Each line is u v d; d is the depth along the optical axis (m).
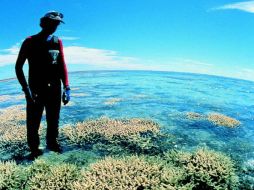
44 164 2.29
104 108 4.77
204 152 2.36
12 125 3.83
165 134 3.31
